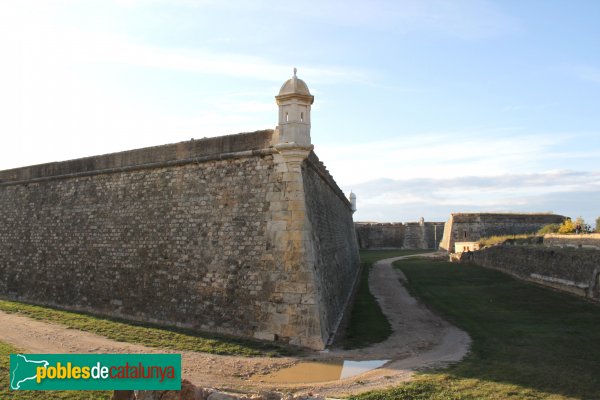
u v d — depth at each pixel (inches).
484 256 1269.7
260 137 619.8
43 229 893.8
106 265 761.0
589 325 600.4
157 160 729.6
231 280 603.2
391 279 1180.5
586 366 437.4
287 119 586.9
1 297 922.7
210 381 404.8
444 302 831.1
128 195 762.2
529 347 512.7
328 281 681.0
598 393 365.4
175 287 658.8
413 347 535.2
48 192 909.2
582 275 764.6
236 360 474.3
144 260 709.3
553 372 419.2
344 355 498.9
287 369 446.0
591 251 754.2
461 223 2006.6
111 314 725.3
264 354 498.3
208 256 634.8
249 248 599.2
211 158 659.4
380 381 404.2
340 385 394.6
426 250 2364.7
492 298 841.5
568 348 503.8
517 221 2009.1
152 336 568.1
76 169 861.2
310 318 536.1
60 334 573.9
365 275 1274.6
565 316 658.2
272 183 600.4
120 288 729.6
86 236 807.7
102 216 791.7
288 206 581.0
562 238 1015.6
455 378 404.5
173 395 307.3
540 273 912.9
